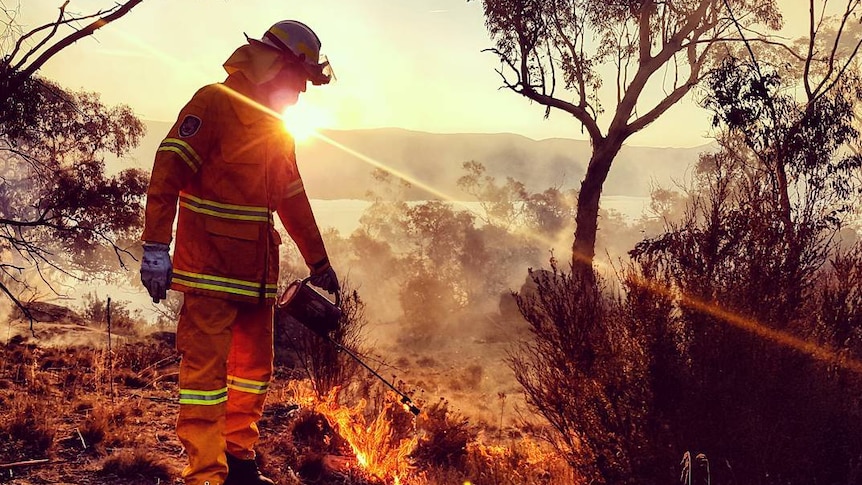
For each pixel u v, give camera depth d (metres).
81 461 4.15
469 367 23.48
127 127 21.61
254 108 3.16
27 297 15.87
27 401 4.91
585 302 5.20
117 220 19.28
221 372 3.04
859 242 5.48
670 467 4.62
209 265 3.05
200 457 2.96
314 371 6.53
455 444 6.20
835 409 4.70
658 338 4.85
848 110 8.62
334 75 3.45
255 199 3.15
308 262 3.67
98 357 7.59
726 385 4.61
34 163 17.16
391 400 6.23
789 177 8.01
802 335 4.93
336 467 4.92
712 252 5.00
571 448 5.43
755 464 4.50
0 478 3.77
